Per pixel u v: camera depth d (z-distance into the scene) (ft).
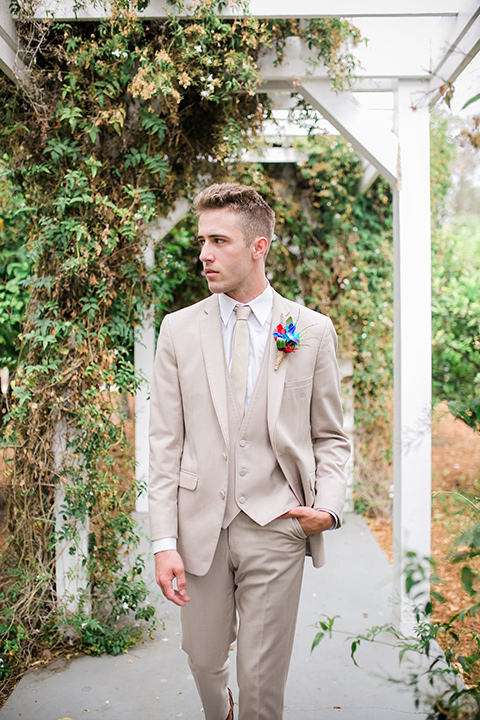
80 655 8.17
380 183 14.33
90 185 8.06
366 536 13.08
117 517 8.73
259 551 4.99
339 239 14.64
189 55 7.63
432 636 5.64
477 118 5.98
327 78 8.36
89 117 7.84
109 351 8.44
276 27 8.13
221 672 5.45
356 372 14.64
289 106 10.71
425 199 8.43
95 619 8.30
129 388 8.53
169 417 5.21
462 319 14.96
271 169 14.60
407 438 8.44
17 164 8.18
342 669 7.81
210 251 4.88
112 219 8.13
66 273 7.96
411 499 8.46
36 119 7.91
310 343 5.19
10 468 8.28
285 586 5.05
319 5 7.32
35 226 8.23
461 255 15.57
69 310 8.28
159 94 7.78
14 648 7.75
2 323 11.37
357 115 8.41
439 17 7.82
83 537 8.46
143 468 13.98
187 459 5.16
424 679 7.28
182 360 5.15
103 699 7.17
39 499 8.29
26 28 7.39
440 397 14.37
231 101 8.83
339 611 9.50
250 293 5.17
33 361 8.21
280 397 4.98
